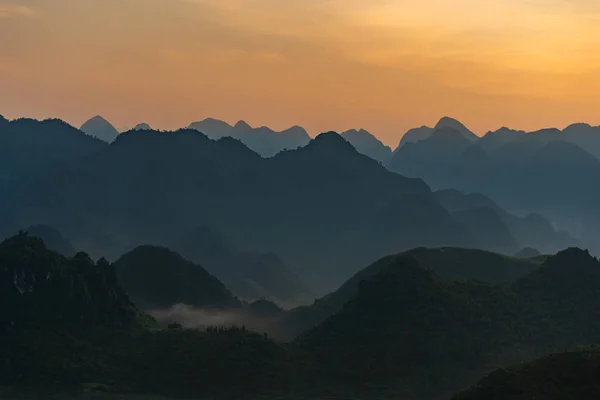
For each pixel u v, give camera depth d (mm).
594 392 145750
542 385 148625
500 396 148000
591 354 154250
